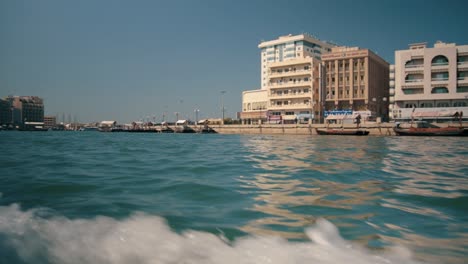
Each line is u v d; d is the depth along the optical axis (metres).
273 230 5.93
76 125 197.38
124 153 22.78
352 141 43.47
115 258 4.71
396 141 43.41
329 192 9.31
